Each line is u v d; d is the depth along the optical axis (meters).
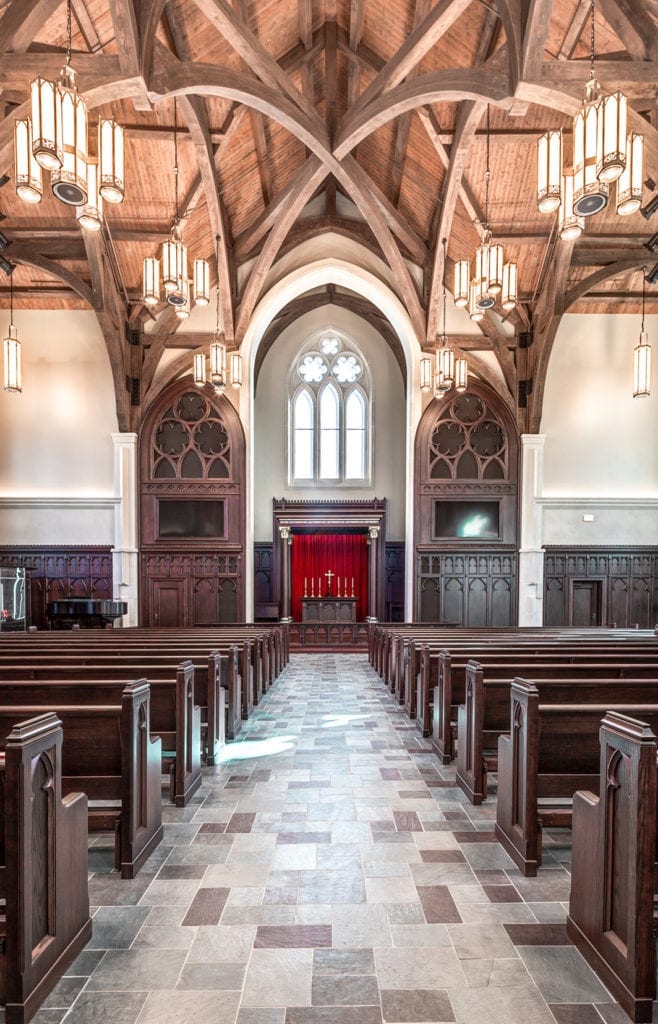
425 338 15.11
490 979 2.73
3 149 7.20
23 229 12.51
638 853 2.47
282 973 2.78
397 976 2.76
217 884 3.58
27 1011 2.46
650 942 2.48
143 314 14.74
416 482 15.66
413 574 15.63
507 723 4.96
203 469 15.45
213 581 15.34
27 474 15.22
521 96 7.20
